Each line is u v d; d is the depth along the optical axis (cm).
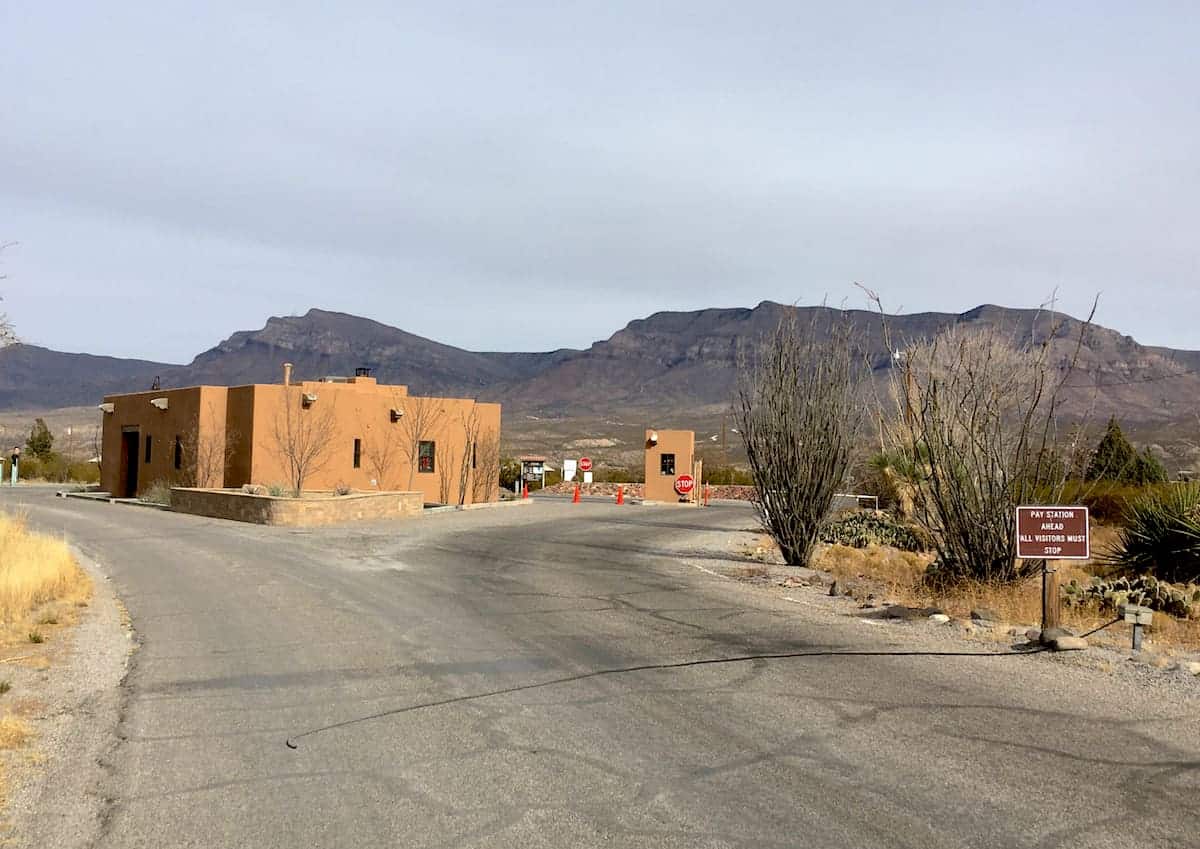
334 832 506
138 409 4122
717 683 829
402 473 3772
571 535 2381
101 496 4194
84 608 1217
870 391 1848
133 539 2145
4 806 546
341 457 3616
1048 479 1371
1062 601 1262
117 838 502
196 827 516
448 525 2608
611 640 1024
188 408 3681
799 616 1180
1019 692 794
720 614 1194
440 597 1329
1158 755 628
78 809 543
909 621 1137
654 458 4803
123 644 1009
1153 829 504
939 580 1438
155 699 786
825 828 504
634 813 527
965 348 1438
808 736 670
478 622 1134
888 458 2414
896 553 2014
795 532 1819
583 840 489
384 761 623
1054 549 972
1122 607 1005
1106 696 781
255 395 3475
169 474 3816
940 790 561
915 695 785
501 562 1753
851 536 2223
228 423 3628
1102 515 2270
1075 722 705
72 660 918
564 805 540
